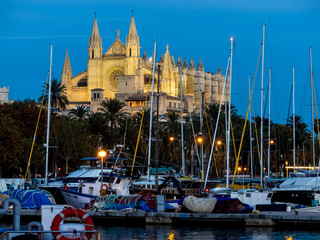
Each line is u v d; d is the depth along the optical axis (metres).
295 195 76.56
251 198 64.25
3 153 99.25
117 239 46.91
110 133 139.88
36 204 56.53
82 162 126.56
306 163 168.75
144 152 127.81
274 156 164.62
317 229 51.97
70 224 36.78
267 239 46.91
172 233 49.81
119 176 67.69
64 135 123.19
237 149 149.00
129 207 56.91
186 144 146.38
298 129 176.88
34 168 122.94
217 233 49.84
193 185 94.00
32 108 126.06
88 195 61.69
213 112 149.38
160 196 56.59
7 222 55.16
